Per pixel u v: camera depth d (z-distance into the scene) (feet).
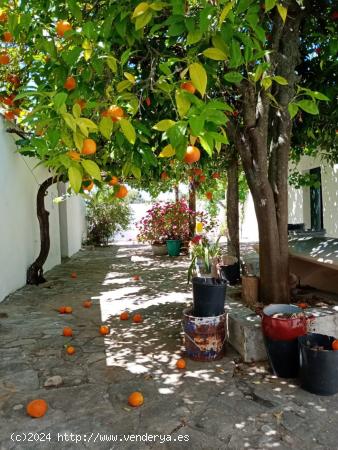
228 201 20.22
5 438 7.03
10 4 9.32
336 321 10.49
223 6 6.33
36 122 5.55
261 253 12.20
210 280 11.25
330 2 11.28
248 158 11.48
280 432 7.04
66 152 5.34
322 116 14.67
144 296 18.47
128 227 49.01
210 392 8.60
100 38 7.48
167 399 8.32
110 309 16.11
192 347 10.36
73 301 17.63
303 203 27.37
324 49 12.73
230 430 7.13
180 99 5.34
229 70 9.11
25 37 8.75
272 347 9.25
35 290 20.11
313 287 14.57
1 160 17.99
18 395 8.61
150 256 34.24
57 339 12.32
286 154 11.87
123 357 10.75
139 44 8.98
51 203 28.02
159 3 6.27
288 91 11.19
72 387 8.96
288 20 11.07
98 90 7.60
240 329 10.52
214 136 4.84
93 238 45.93
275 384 8.96
